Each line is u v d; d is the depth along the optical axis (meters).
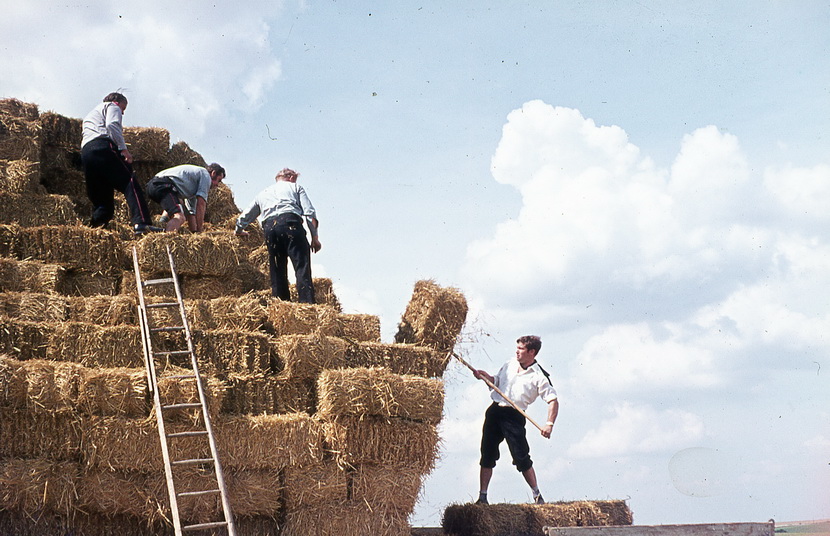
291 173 10.09
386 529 7.82
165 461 6.72
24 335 7.36
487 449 9.14
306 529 7.55
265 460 7.45
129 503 7.03
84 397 6.93
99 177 9.59
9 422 6.77
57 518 6.92
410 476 7.98
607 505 9.15
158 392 7.10
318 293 10.13
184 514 7.18
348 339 8.89
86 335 7.51
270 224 9.65
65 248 8.64
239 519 7.50
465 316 9.84
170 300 8.39
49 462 6.82
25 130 9.57
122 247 8.95
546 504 8.80
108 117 9.68
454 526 8.70
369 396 7.76
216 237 9.20
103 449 6.91
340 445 7.66
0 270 8.09
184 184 9.99
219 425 7.33
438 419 8.16
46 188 10.41
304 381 8.18
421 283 9.84
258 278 10.21
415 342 9.69
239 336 8.08
